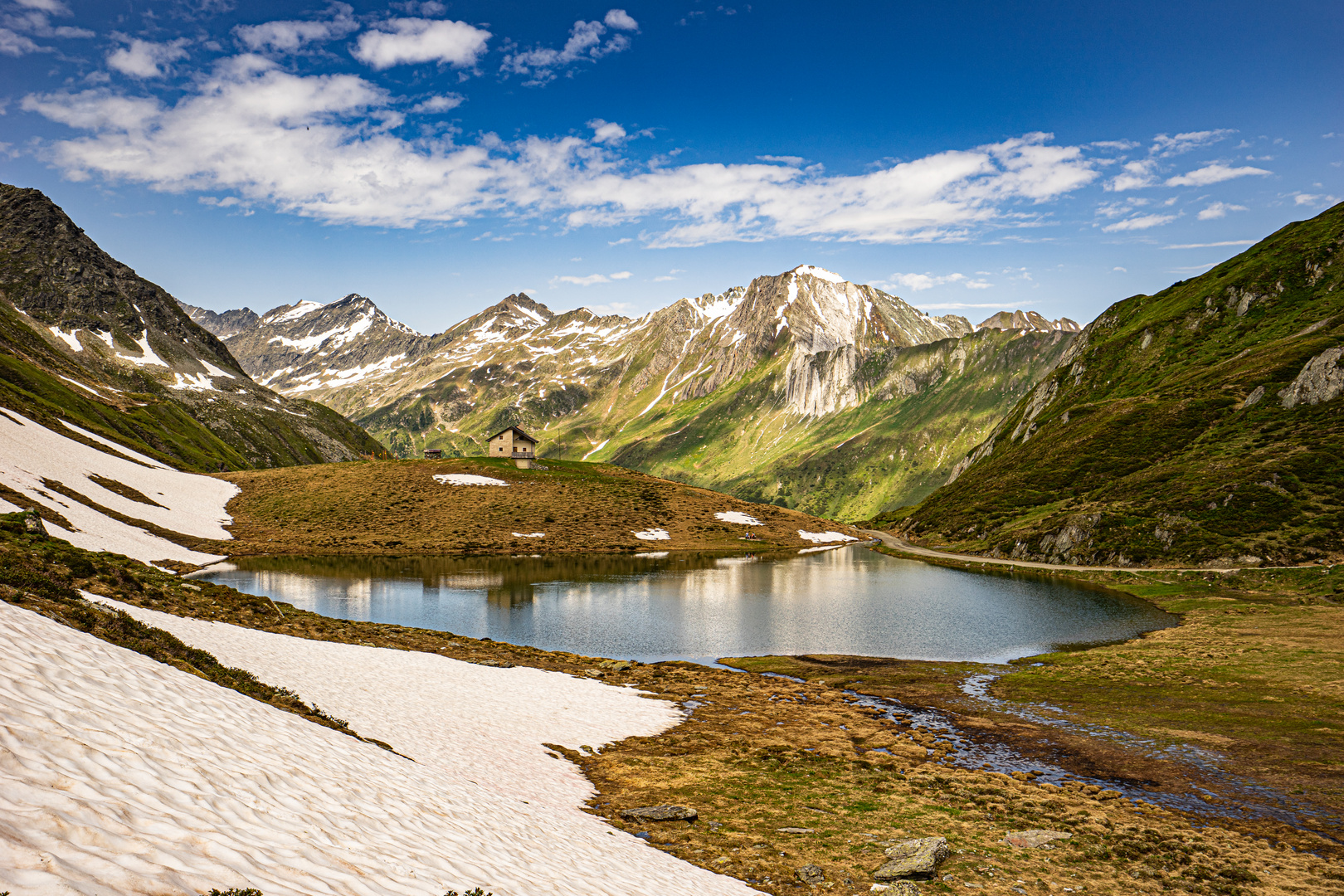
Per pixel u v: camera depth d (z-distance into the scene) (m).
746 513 193.88
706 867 23.19
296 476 178.00
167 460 180.00
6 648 12.23
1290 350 167.12
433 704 37.31
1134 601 92.81
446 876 11.46
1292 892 22.78
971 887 22.92
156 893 6.62
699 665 62.97
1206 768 36.12
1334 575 86.00
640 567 129.75
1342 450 117.81
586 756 35.09
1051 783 34.34
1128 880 23.53
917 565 139.62
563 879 15.10
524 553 141.38
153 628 28.95
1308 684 49.38
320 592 91.69
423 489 173.12
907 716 47.06
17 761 7.92
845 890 22.31
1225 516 115.50
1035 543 141.88
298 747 16.50
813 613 87.69
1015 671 60.28
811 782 33.62
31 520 48.53
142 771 9.64
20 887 5.33
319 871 9.16
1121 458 167.62
